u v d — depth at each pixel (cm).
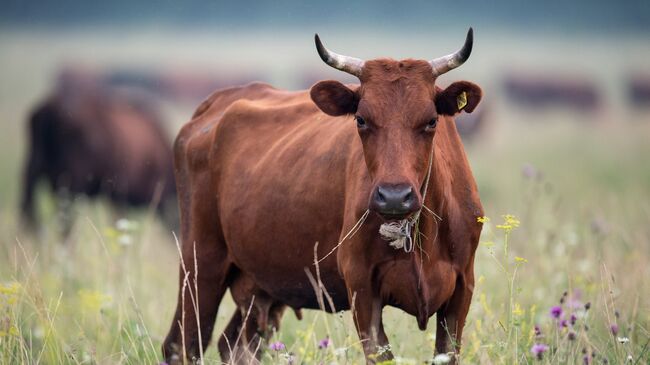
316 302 2805
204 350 3050
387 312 3100
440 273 2481
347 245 2511
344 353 2466
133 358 2858
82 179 6250
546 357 2425
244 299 3062
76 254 4175
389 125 2380
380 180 2305
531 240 3681
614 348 2531
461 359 2548
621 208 4838
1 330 2744
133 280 3647
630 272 3184
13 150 11369
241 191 2919
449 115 2494
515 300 2916
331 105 2520
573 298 2991
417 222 2420
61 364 2720
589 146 11175
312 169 2705
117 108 6544
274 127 2986
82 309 3070
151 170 6506
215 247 3073
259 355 3059
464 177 2572
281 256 2786
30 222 5716
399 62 2472
